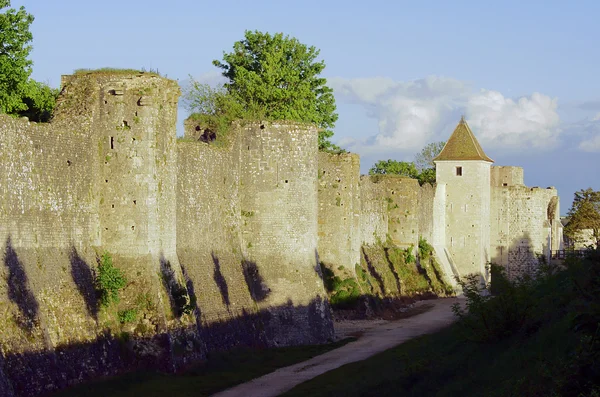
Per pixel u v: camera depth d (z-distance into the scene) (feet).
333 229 273.33
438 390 149.07
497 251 421.18
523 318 160.04
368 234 323.98
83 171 174.91
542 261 215.92
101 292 172.35
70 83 180.55
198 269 207.00
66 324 161.38
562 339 140.05
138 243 178.91
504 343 157.48
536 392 123.34
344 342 234.58
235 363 198.90
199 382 177.37
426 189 375.25
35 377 148.77
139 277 177.99
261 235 230.27
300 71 339.77
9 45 206.59
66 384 155.33
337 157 274.98
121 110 180.24
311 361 208.23
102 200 179.11
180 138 218.38
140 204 179.22
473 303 171.12
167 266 184.85
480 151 399.03
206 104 256.73
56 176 167.32
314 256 236.02
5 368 143.02
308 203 233.76
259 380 185.37
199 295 204.03
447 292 364.17
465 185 393.70
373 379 170.60
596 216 395.96
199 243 210.38
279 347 224.74
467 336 166.61
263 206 230.27
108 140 179.73
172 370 177.06
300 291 230.68
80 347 162.09
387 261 331.77
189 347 184.55
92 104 178.81
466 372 152.35
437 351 175.42
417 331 255.91
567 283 165.78
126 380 166.61
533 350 143.54
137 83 181.06
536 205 419.74
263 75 319.88
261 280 228.22
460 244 393.29
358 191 289.12
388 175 349.61
